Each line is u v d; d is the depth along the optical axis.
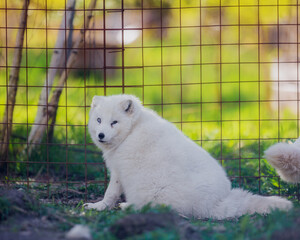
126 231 5.39
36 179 10.23
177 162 7.39
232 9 17.36
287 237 5.05
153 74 20.73
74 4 10.91
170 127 7.89
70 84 14.65
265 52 17.59
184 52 21.14
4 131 10.45
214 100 18.08
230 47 18.83
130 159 7.55
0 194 6.42
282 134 12.30
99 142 8.00
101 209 7.91
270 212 6.78
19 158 10.68
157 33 21.08
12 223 5.80
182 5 17.27
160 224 5.55
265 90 17.06
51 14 12.48
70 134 12.07
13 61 10.31
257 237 5.28
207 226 6.17
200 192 7.24
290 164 7.46
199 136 12.84
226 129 13.57
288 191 9.32
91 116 8.13
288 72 16.98
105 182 9.22
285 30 17.11
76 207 7.82
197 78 19.14
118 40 17.31
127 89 17.38
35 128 10.78
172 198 7.21
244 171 10.38
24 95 12.87
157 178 7.32
